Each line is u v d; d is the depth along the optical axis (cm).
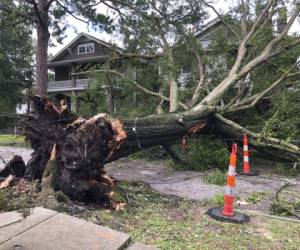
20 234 281
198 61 925
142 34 1025
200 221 373
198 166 751
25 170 455
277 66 898
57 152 407
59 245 268
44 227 296
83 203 390
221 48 973
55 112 441
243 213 416
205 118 722
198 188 572
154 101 1001
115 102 980
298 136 783
